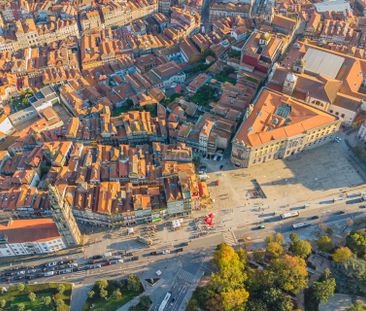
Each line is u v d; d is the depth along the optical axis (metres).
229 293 189.62
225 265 199.75
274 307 194.38
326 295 192.88
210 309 193.75
